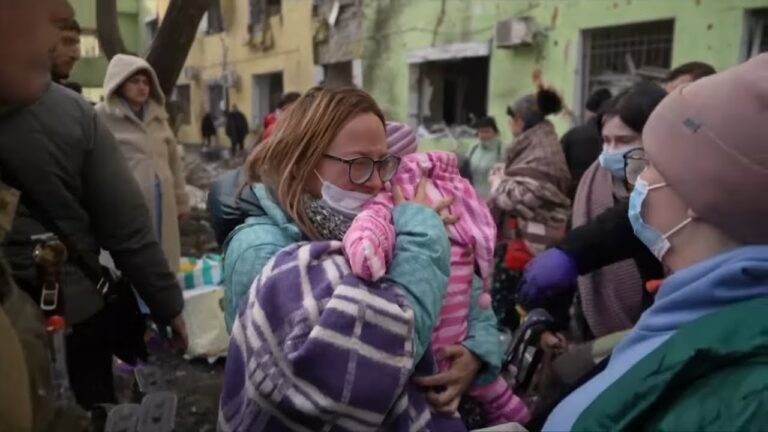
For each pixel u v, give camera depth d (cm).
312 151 120
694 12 706
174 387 311
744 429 73
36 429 104
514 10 920
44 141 174
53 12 108
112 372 202
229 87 1778
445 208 129
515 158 325
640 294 206
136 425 140
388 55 1169
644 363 85
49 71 112
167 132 383
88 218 193
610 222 185
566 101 856
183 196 404
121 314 202
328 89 125
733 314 82
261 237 126
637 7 761
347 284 106
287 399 103
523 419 138
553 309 187
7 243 166
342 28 1288
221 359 347
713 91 88
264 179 128
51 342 143
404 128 138
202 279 370
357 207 122
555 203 306
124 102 352
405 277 112
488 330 133
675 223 96
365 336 104
